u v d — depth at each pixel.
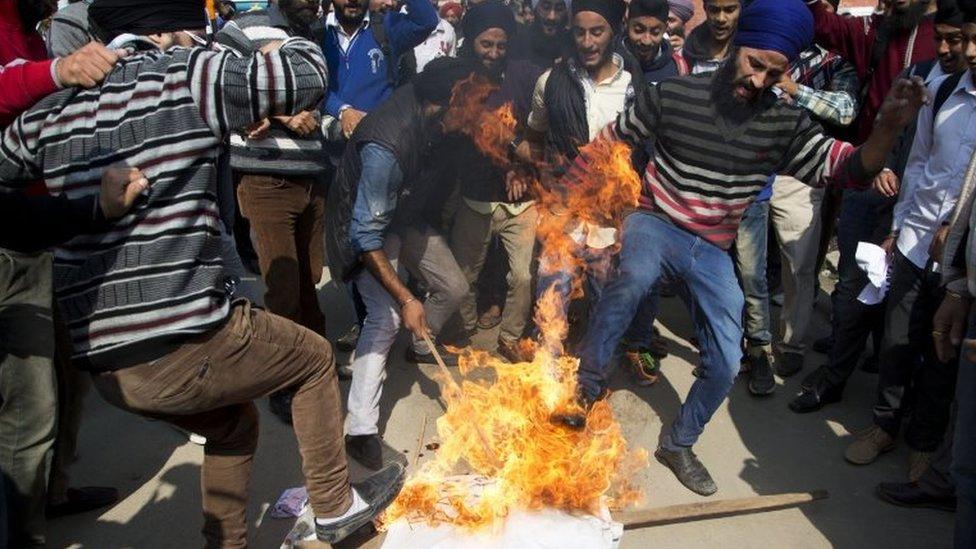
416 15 4.48
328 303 5.17
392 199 3.09
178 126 2.05
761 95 3.12
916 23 4.10
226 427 2.44
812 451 3.72
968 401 2.52
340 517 2.49
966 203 2.79
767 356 4.20
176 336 2.08
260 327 2.24
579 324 4.34
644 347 4.16
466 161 3.77
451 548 2.41
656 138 3.32
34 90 2.08
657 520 3.07
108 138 2.06
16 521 2.72
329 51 4.41
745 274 4.05
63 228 2.01
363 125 3.13
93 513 3.14
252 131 3.52
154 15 2.23
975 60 3.10
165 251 2.06
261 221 3.73
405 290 3.11
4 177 2.15
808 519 3.22
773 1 2.92
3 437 2.66
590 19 3.71
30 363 2.65
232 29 3.57
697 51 4.35
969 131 3.19
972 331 2.68
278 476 3.40
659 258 3.27
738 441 3.79
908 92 2.71
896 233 3.57
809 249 4.19
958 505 2.63
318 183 3.94
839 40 4.41
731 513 3.19
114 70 2.10
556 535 2.44
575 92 3.85
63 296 2.10
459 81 3.22
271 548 2.98
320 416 2.40
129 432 3.70
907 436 3.49
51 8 3.15
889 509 3.31
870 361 4.45
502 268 4.81
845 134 4.41
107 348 2.08
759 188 3.21
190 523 3.11
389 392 4.06
